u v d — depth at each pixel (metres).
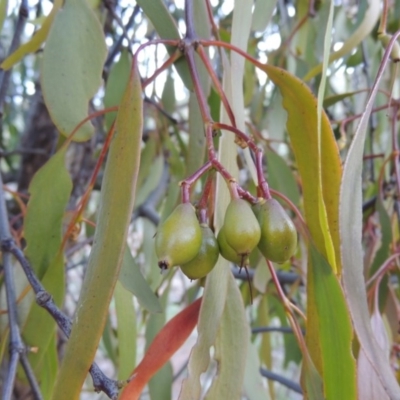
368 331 0.08
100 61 0.11
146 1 0.12
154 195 0.25
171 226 0.08
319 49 0.19
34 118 0.26
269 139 0.18
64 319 0.10
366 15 0.14
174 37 0.12
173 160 0.19
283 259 0.08
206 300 0.09
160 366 0.09
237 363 0.10
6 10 0.12
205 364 0.09
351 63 0.21
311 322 0.11
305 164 0.10
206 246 0.08
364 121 0.08
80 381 0.07
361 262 0.08
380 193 0.16
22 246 0.21
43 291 0.10
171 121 0.18
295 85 0.10
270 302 0.25
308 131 0.10
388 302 0.16
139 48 0.08
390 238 0.16
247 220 0.08
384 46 0.11
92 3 0.14
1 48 0.25
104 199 0.08
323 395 0.10
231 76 0.11
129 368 0.13
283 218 0.08
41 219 0.13
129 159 0.07
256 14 0.12
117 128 0.08
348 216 0.08
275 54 0.21
